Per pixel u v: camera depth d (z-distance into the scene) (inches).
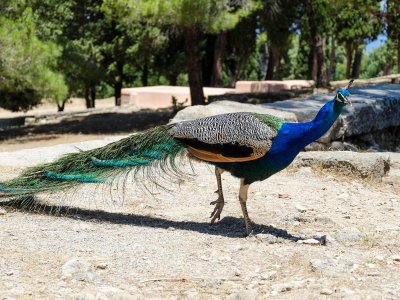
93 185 182.7
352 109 256.8
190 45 419.8
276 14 666.2
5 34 344.5
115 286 109.3
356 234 138.9
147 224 148.4
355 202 173.8
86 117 556.1
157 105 636.1
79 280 110.7
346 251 129.4
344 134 251.9
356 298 101.8
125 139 147.3
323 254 126.6
